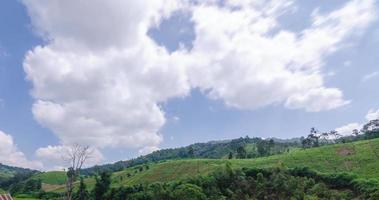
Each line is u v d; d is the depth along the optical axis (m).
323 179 160.75
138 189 173.75
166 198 148.75
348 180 153.38
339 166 176.50
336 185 155.50
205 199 142.00
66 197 137.50
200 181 161.00
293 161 193.38
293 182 150.12
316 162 185.88
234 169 172.00
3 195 104.88
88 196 183.62
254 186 152.88
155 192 154.38
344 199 138.12
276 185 149.88
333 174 160.12
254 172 170.12
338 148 199.75
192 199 139.25
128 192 173.38
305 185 150.12
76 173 129.12
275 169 168.88
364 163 172.88
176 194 144.12
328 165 179.88
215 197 144.38
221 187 158.88
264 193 148.25
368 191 139.12
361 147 193.62
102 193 180.00
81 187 186.00
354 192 146.00
